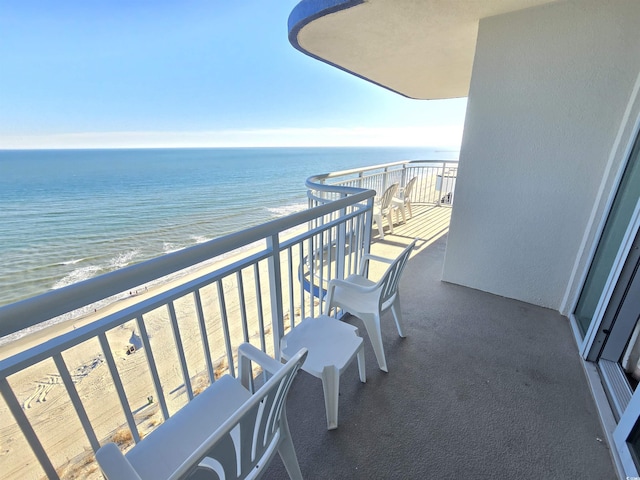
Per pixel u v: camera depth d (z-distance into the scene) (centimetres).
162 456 82
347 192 213
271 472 113
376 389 151
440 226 462
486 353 177
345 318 217
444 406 140
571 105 185
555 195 204
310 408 139
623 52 165
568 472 112
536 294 229
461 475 111
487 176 224
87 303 67
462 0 168
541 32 181
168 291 95
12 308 55
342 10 171
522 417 134
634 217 140
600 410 135
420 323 208
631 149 163
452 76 323
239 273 117
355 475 111
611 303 152
